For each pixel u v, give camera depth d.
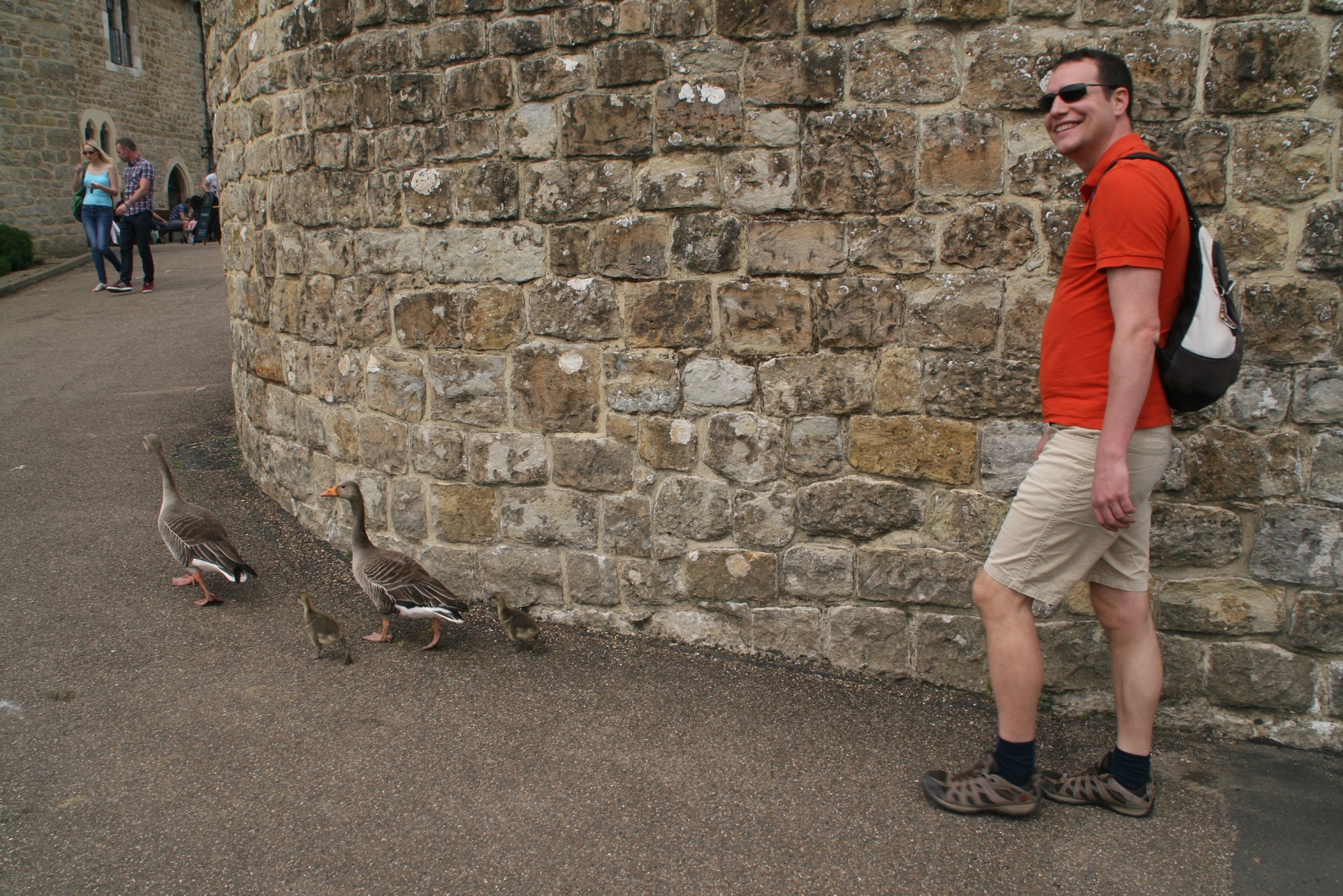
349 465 4.93
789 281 3.76
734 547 4.03
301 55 4.74
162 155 23.66
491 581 4.50
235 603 4.57
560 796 3.11
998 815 3.02
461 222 4.25
